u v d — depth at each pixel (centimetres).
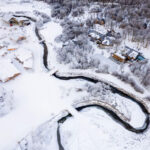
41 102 3747
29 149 2902
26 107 3631
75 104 3725
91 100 3806
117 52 4872
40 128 3231
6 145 2950
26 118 3412
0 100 3575
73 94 3959
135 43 5250
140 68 4291
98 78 4366
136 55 4644
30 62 4678
